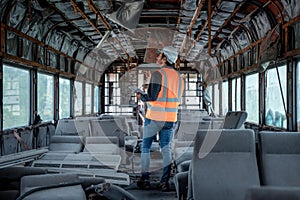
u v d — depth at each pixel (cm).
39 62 708
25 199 233
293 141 280
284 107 527
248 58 776
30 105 686
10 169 317
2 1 498
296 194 137
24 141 623
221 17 681
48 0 571
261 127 673
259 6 586
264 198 140
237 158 275
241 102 848
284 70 569
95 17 694
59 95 873
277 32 553
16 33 575
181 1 586
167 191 379
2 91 530
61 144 503
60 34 816
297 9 478
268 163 277
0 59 522
